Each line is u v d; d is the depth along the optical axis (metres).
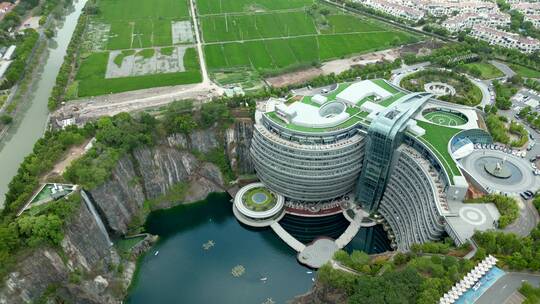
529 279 156.75
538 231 169.88
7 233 174.75
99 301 191.88
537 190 198.25
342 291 168.50
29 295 173.25
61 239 186.75
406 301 147.50
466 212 187.50
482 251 161.12
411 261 167.00
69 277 187.62
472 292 152.75
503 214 183.75
